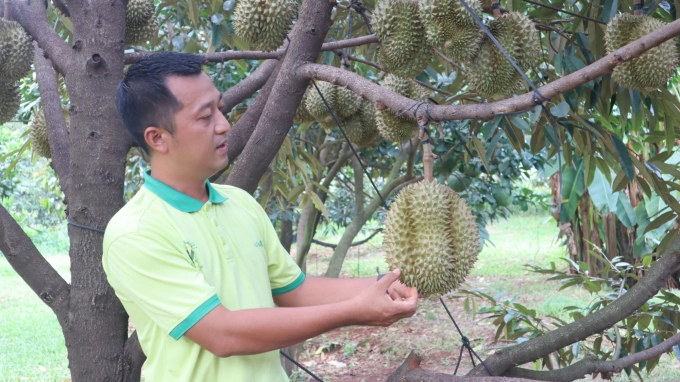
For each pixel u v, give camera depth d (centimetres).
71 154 172
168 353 121
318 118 218
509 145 389
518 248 976
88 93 171
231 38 288
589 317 168
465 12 143
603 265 541
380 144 434
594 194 321
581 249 558
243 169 173
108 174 171
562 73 220
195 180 129
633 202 465
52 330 614
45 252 1073
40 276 171
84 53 173
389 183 385
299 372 501
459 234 129
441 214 128
